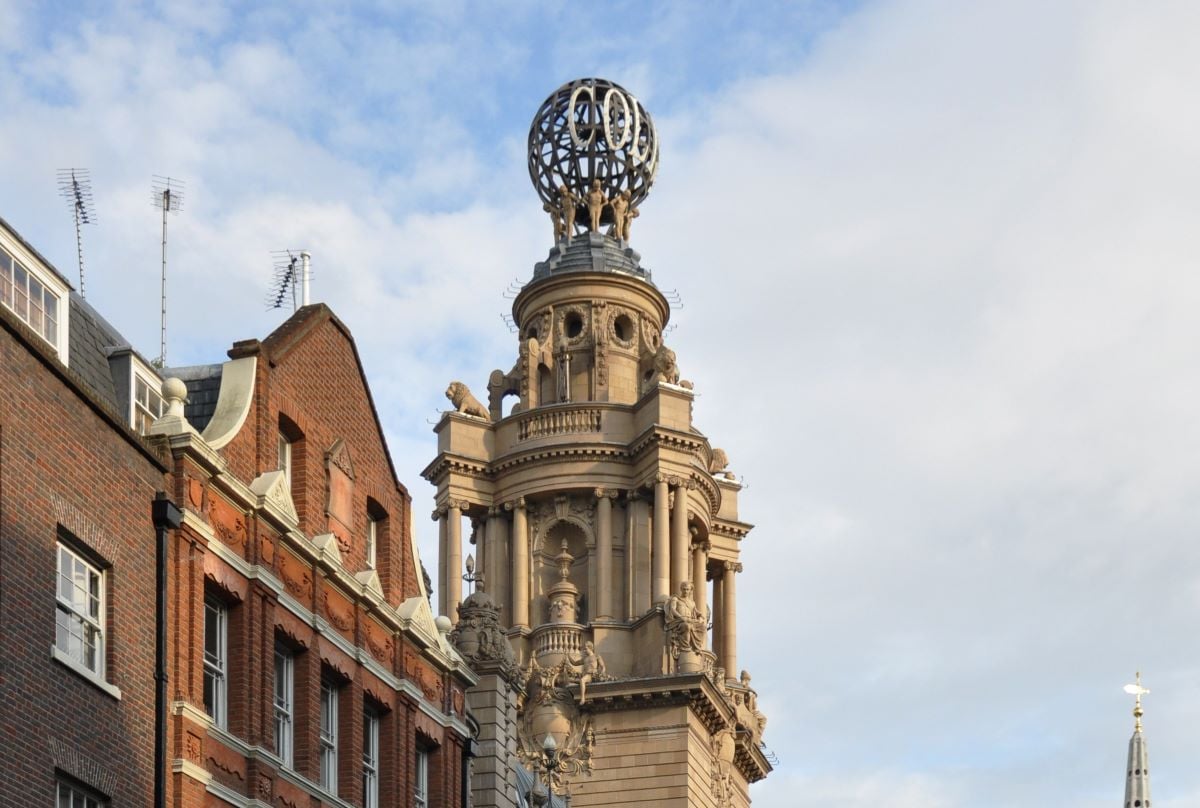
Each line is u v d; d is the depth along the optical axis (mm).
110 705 46656
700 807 118375
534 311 135125
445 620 68375
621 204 139125
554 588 125688
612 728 118625
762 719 133500
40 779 43656
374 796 60844
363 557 61750
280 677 55812
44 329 48469
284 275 68688
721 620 134375
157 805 47969
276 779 53469
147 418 52406
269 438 56281
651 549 126938
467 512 130750
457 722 67062
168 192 67000
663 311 136750
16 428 44125
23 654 43469
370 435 62969
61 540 46062
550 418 130250
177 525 50125
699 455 129250
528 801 85312
